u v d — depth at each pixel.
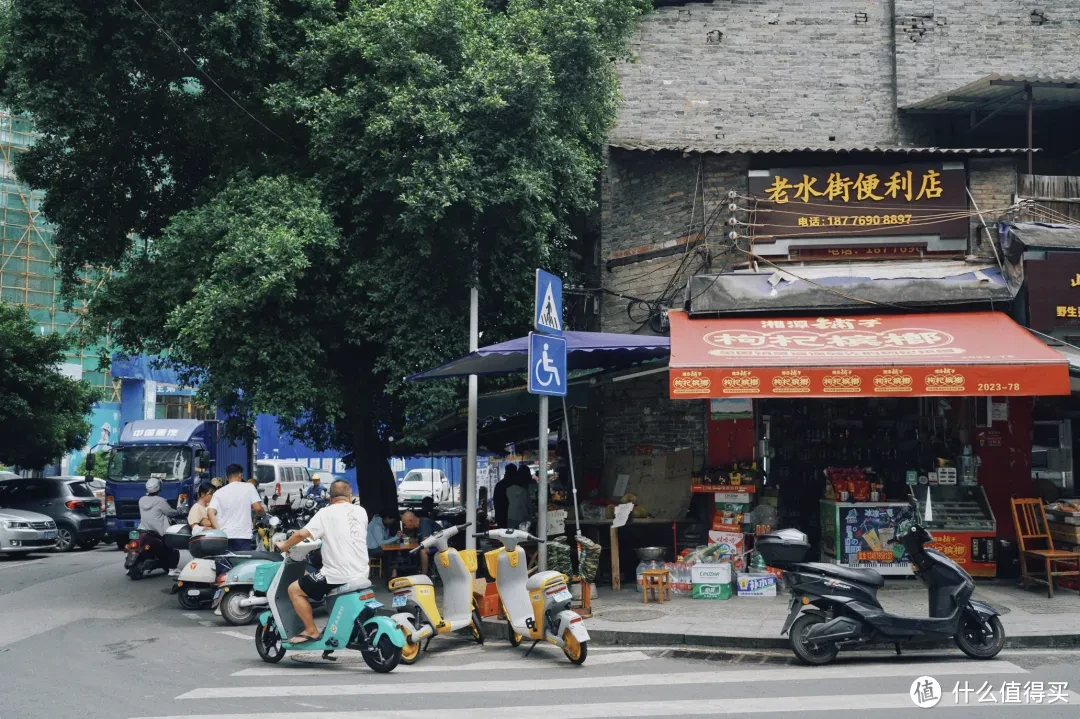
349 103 12.59
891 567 11.93
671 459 13.50
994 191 13.15
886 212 13.20
